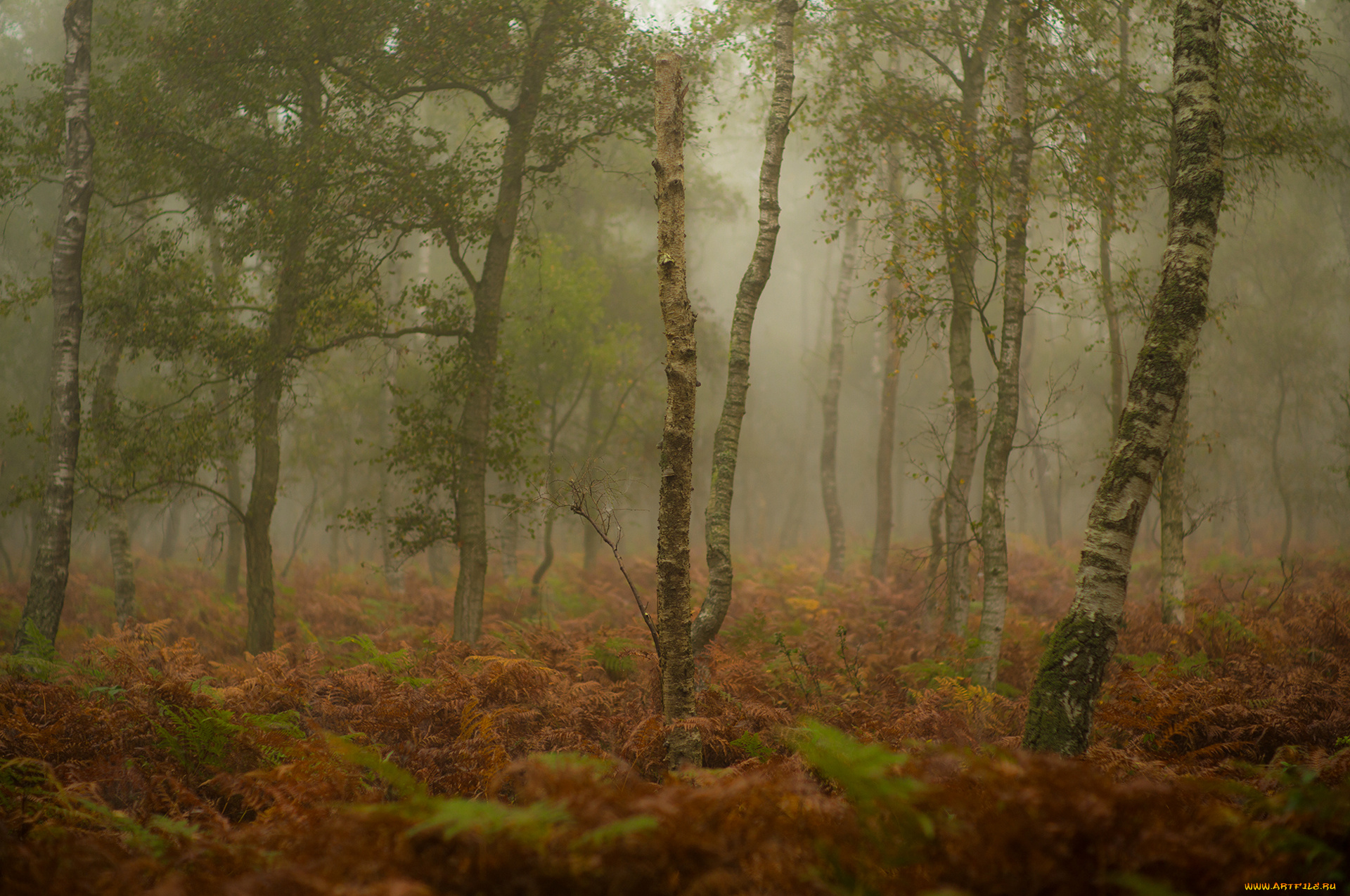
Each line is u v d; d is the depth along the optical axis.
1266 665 8.72
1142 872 2.89
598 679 8.84
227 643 13.86
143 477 14.05
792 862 3.12
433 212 11.76
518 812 3.00
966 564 11.42
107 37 12.79
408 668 8.85
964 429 11.71
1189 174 6.30
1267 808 3.63
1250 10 11.53
